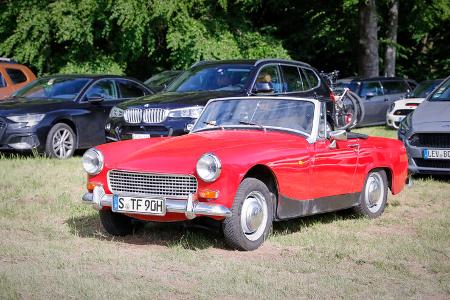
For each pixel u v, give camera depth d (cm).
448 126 1136
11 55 2391
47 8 2334
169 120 1170
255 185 703
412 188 1101
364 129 2014
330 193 800
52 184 1085
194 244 725
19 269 620
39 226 813
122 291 559
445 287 594
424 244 741
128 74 2634
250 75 1247
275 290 574
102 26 2366
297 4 2897
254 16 2875
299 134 782
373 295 568
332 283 595
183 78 1311
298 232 794
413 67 3170
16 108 1373
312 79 1356
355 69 3009
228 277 605
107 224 764
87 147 1459
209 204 675
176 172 686
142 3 2261
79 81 1503
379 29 2930
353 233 790
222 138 748
